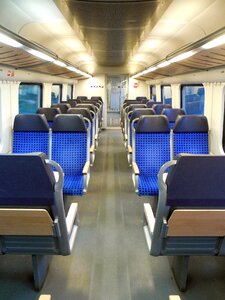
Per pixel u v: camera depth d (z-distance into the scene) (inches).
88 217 145.3
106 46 215.8
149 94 514.3
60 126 149.8
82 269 103.2
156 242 81.3
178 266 95.0
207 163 66.1
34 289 92.7
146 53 288.8
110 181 205.0
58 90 398.9
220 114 189.3
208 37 115.2
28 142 152.3
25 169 67.0
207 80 206.4
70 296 90.0
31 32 164.1
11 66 185.0
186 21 142.4
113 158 278.2
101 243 120.5
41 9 125.2
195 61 180.4
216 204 73.2
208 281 97.1
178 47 206.4
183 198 71.8
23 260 108.3
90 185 195.5
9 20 130.3
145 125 147.6
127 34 156.2
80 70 380.8
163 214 74.7
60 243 81.7
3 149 199.6
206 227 75.7
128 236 126.6
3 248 82.8
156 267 105.0
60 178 71.2
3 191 70.7
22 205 74.0
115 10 103.3
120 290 93.0
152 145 149.3
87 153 150.3
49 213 75.7
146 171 148.9
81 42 210.7
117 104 532.1
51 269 102.9
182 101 303.3
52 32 177.2
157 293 91.8
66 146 150.3
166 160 149.8
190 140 151.9
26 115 151.4
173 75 292.2
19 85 230.1
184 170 67.0
